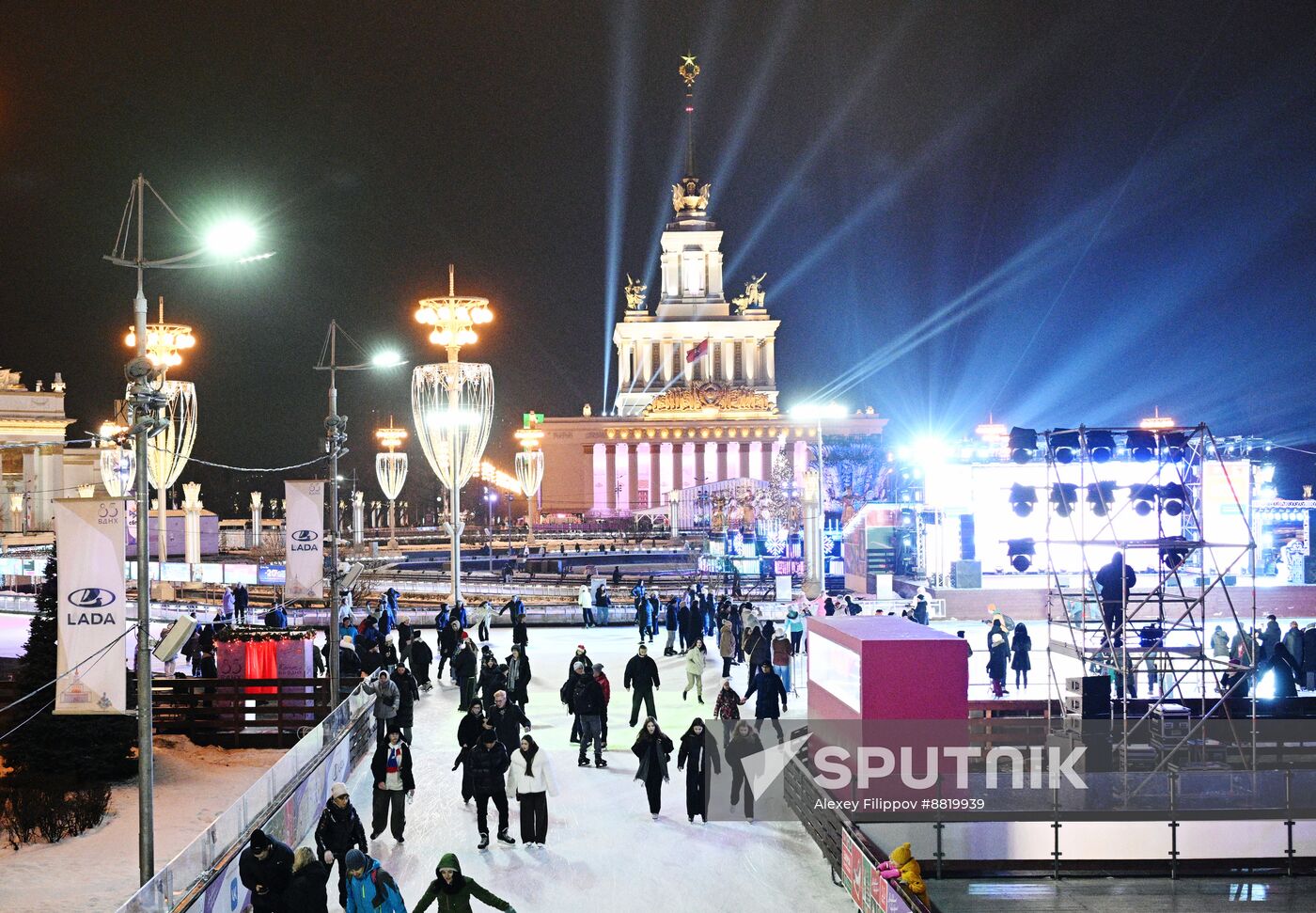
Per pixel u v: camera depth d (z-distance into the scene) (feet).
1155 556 157.89
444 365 159.33
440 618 124.57
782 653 100.27
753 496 301.22
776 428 481.46
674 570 265.75
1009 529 169.68
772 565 223.92
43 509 350.23
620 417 487.20
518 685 92.48
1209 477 161.89
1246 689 84.58
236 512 543.80
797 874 55.67
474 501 540.52
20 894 58.29
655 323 527.81
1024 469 169.58
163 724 92.53
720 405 485.56
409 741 83.35
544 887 53.88
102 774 81.66
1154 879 54.60
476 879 55.01
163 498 174.09
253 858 42.29
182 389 165.37
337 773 69.97
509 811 67.36
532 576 233.35
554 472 485.97
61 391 360.69
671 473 482.69
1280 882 54.19
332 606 89.35
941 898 52.08
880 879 46.16
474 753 60.59
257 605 184.03
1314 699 75.15
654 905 51.60
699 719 65.41
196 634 113.09
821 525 181.98
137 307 52.11
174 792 79.00
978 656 124.57
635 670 87.25
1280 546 184.24
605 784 73.31
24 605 201.98
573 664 84.64
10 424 345.72
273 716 95.25
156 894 38.40
